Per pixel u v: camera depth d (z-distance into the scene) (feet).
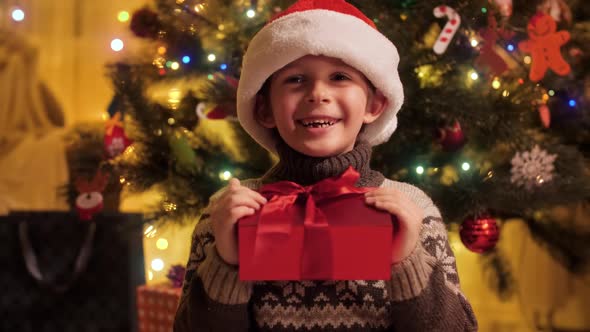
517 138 4.99
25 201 8.36
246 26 5.13
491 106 4.97
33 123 8.70
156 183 5.56
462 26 4.87
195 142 5.62
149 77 5.64
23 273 7.01
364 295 2.74
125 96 5.51
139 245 6.87
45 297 6.99
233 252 2.58
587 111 5.89
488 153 5.27
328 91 2.83
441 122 4.90
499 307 7.88
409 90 4.72
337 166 2.87
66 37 8.96
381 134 3.37
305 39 2.80
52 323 6.99
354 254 2.43
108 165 5.56
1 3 8.89
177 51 5.44
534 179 4.95
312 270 2.45
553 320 7.73
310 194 2.64
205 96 5.30
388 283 2.59
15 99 8.71
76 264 6.86
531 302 7.88
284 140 2.99
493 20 4.81
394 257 2.58
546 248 6.63
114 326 6.90
